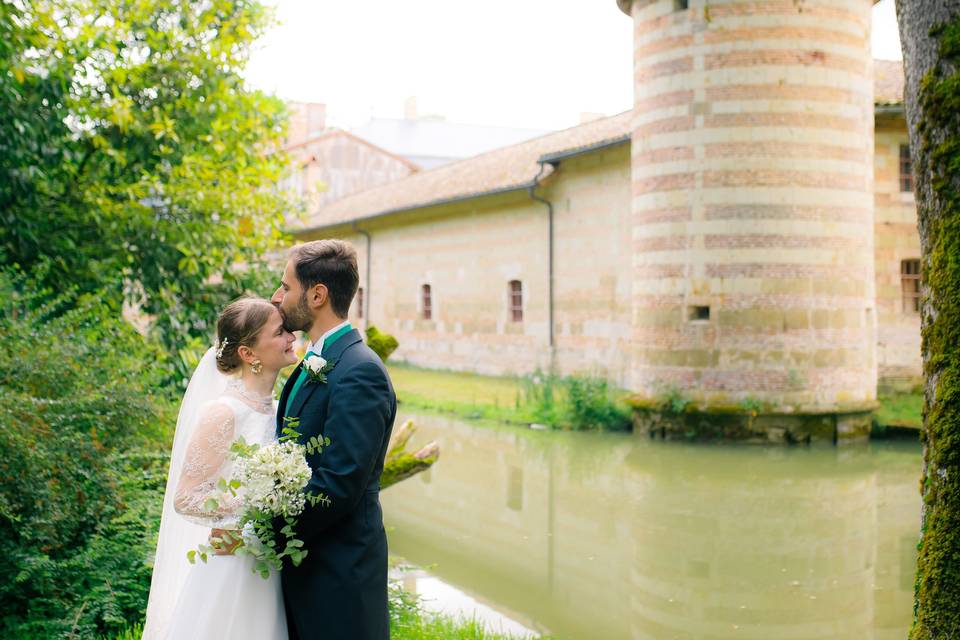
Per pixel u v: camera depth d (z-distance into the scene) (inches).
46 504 178.7
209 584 112.7
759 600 254.1
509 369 868.0
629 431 562.3
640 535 326.0
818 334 517.3
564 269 788.6
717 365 521.0
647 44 551.8
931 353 116.3
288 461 101.0
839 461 464.1
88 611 172.9
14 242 310.0
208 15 374.6
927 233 118.6
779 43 510.6
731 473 436.1
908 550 302.5
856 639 223.6
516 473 442.9
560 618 239.6
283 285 115.6
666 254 540.1
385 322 1105.4
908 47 120.5
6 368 197.8
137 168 369.1
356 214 1125.7
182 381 306.3
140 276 348.5
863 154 536.1
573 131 906.1
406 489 410.0
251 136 397.4
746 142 514.6
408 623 204.1
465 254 936.9
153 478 222.7
